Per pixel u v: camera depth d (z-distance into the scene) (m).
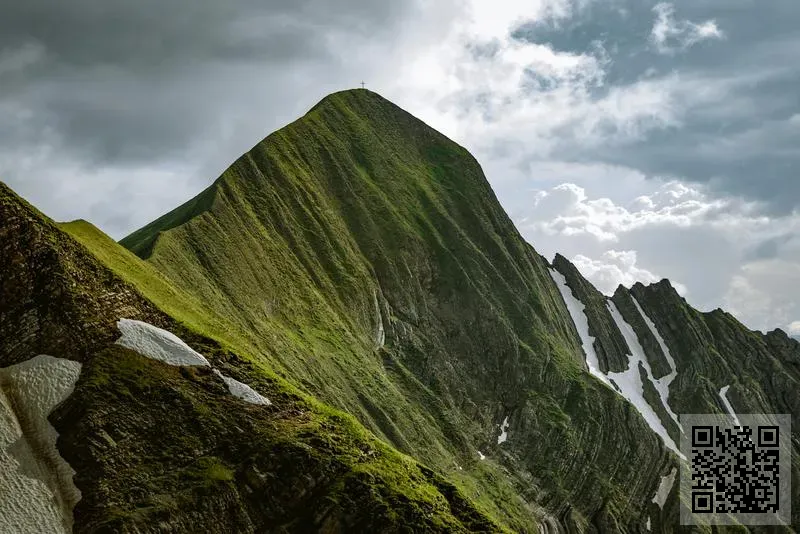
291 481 99.88
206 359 108.25
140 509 90.38
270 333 153.38
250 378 108.94
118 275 110.12
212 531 93.44
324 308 177.50
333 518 99.06
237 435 101.44
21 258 102.19
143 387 100.12
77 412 95.25
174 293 129.88
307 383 148.50
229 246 163.62
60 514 88.62
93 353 101.19
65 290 102.88
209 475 96.31
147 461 95.25
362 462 105.44
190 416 100.50
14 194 105.69
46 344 99.94
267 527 97.12
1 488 88.44
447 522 103.81
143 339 105.44
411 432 168.88
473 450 183.50
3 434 92.25
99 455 93.12
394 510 101.00
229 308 148.88
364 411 160.25
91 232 127.56
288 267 177.75
